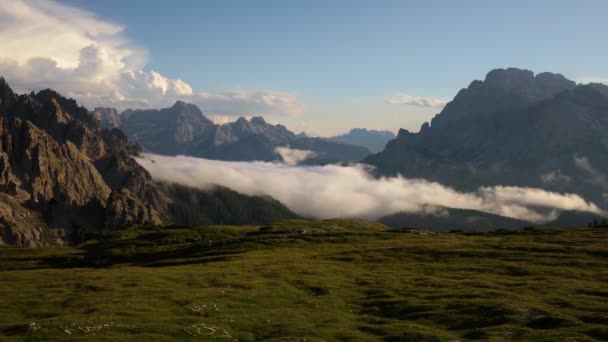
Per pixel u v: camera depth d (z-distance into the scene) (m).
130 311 55.34
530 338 46.28
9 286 77.94
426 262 95.88
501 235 151.88
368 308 62.16
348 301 66.19
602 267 85.06
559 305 58.19
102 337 44.81
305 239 142.00
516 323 51.59
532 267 85.00
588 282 72.38
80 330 47.03
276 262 100.19
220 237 187.00
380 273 85.31
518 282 72.44
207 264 103.62
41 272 98.38
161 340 45.22
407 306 60.91
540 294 64.56
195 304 59.94
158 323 50.41
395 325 52.88
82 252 173.00
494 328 49.72
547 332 47.50
